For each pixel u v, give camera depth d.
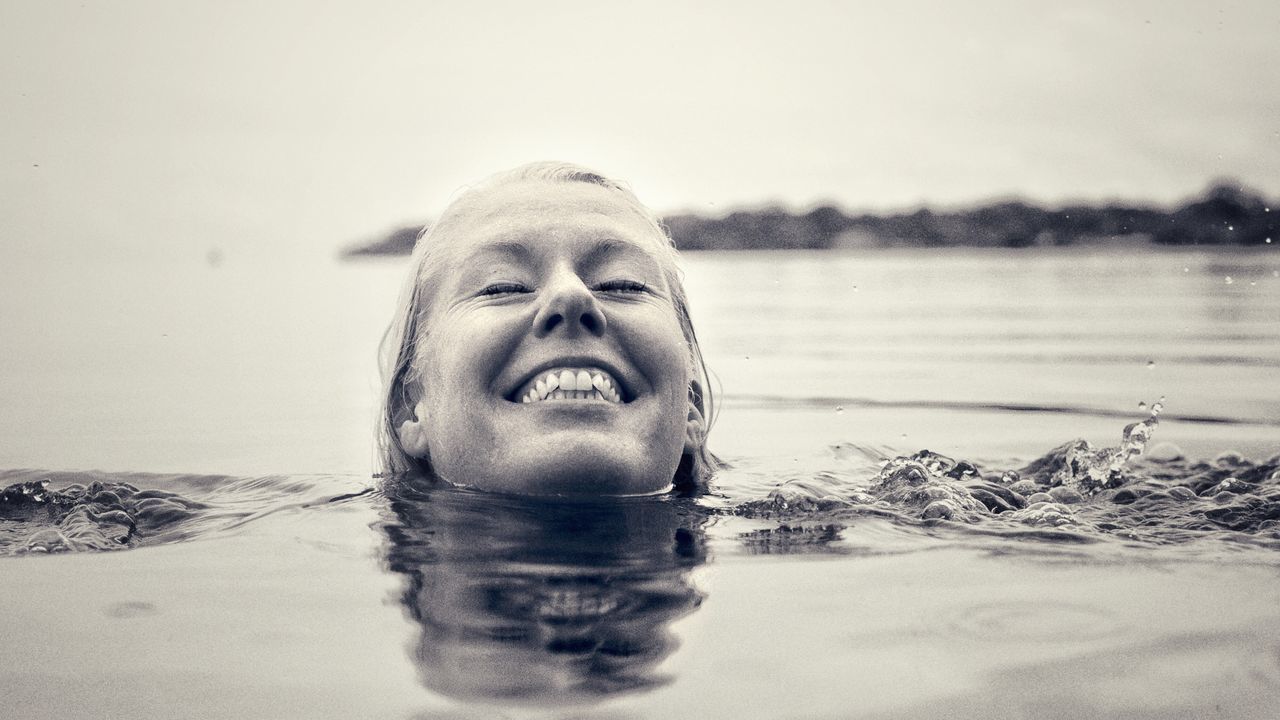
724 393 1.32
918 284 3.28
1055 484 0.83
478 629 0.46
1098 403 1.23
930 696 0.40
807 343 1.82
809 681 0.42
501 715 0.39
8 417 1.11
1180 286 2.94
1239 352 1.61
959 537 0.61
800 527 0.63
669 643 0.45
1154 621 0.47
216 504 0.71
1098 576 0.54
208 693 0.41
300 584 0.53
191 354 1.72
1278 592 0.51
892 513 0.67
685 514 0.66
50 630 0.47
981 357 1.62
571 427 0.69
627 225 0.76
